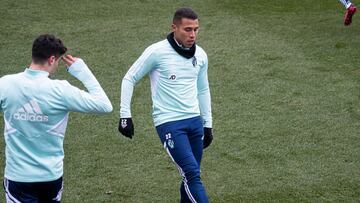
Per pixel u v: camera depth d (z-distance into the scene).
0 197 21.97
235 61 34.56
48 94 16.02
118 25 40.00
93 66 33.91
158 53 19.22
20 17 41.09
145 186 22.95
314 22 40.78
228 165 24.50
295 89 31.30
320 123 27.95
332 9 43.25
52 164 16.42
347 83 31.97
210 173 23.91
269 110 29.17
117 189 22.72
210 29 39.22
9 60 34.66
